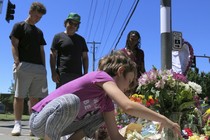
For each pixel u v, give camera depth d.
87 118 3.20
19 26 5.46
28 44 5.46
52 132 2.85
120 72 2.95
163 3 6.45
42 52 5.76
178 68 6.94
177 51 6.93
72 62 5.64
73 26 5.70
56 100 2.87
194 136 3.39
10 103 44.88
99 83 2.90
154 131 3.30
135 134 3.19
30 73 5.39
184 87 3.46
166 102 3.48
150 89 3.53
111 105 3.21
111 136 3.24
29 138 5.00
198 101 3.64
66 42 5.66
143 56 5.76
